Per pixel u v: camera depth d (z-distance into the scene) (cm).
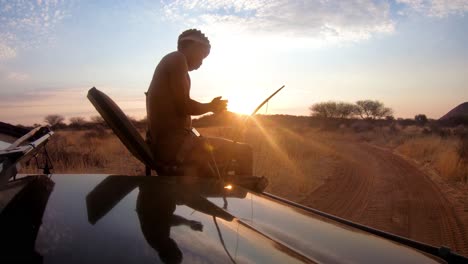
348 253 169
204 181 231
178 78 320
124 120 278
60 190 165
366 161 2500
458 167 1822
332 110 9219
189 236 128
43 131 256
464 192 1449
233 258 121
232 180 296
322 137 5462
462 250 859
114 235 119
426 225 1035
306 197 1318
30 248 106
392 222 1059
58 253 105
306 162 2123
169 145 318
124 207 148
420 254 190
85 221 128
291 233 176
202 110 323
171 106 321
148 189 180
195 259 112
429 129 6531
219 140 331
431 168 2131
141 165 1641
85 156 1702
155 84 324
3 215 128
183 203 168
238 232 148
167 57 327
